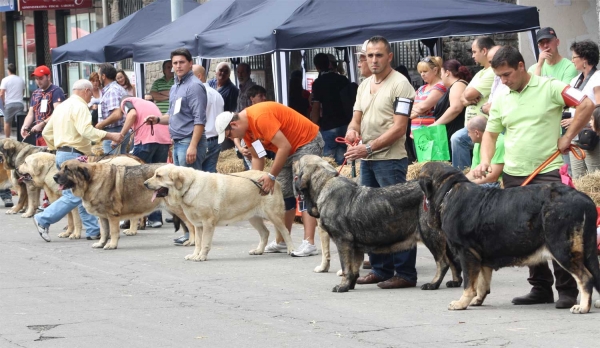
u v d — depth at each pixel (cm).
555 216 824
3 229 1600
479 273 909
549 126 904
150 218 1608
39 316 922
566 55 1967
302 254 1271
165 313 927
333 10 1498
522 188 857
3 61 3725
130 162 1473
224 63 1917
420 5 1501
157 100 1953
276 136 1188
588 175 1185
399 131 1028
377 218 995
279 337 817
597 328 806
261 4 1680
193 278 1123
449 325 841
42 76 1908
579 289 859
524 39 1977
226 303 972
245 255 1295
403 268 1041
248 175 1265
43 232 1444
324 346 782
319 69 1720
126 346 798
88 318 909
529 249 849
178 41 1711
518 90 909
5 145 1755
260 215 1270
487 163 930
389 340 795
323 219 1027
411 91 1043
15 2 3117
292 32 1441
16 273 1176
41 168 1541
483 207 866
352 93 1622
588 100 881
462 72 1466
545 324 830
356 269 1027
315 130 1232
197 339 817
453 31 1458
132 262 1247
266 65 2356
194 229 1376
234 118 1180
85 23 3425
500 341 776
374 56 1038
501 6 1519
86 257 1296
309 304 957
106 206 1354
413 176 1327
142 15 2194
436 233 994
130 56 2077
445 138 1326
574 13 1953
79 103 1477
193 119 1444
